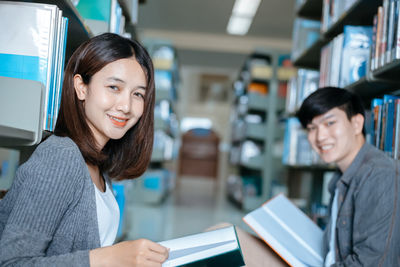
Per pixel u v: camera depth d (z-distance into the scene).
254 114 5.55
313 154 2.49
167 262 0.69
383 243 0.98
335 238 1.17
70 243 0.72
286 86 5.03
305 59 2.71
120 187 2.18
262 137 5.03
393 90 1.62
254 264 1.17
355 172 1.16
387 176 1.02
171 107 5.77
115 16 1.57
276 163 4.94
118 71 0.81
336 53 1.90
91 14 1.49
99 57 0.80
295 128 2.72
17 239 0.60
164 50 5.19
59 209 0.67
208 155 11.15
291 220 1.36
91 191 0.76
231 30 6.62
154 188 5.15
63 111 0.81
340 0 1.94
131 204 5.06
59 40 0.96
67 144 0.72
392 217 0.99
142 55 0.88
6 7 0.91
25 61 0.91
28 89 0.80
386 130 1.37
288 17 5.82
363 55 1.77
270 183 4.91
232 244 0.71
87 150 0.80
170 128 6.07
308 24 2.71
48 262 0.61
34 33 0.91
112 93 0.82
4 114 0.79
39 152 0.69
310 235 1.33
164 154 5.46
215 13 5.90
